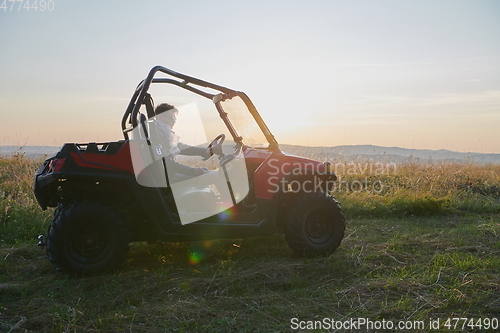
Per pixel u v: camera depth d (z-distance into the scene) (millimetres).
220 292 3195
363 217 6188
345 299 3068
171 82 4191
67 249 3436
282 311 2848
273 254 4184
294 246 4031
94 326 2619
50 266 3805
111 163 3561
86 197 3744
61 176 3400
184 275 3604
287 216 4055
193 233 3732
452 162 10664
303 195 4086
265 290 3242
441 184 8570
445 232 5266
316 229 4141
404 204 6508
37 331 2559
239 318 2758
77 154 3518
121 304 2965
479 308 2895
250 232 3887
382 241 4816
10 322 2662
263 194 3934
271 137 4098
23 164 8820
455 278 3443
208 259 4070
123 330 2576
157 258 4074
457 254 4117
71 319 2693
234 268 3754
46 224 5109
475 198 7477
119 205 3752
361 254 4203
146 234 3779
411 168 9875
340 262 3842
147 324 2666
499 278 3451
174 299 3062
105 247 3541
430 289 3244
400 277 3508
